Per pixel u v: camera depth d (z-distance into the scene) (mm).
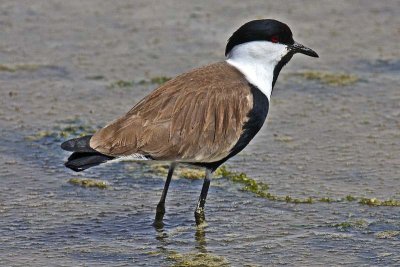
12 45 21359
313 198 14453
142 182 15133
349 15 23359
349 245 12906
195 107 13258
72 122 17469
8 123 17375
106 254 12672
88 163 12570
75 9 23797
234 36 14164
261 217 13867
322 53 21094
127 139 12812
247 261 12469
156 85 19250
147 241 13125
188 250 12836
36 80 19516
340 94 18953
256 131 13961
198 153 13297
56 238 13141
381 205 14164
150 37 21953
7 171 15414
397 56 20844
